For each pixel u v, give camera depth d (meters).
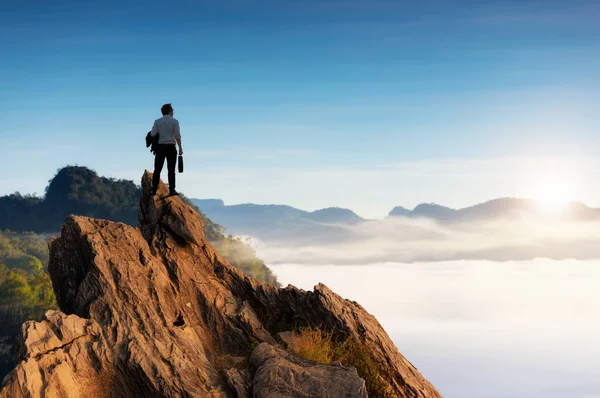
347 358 18.59
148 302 16.27
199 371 14.91
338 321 19.92
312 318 20.23
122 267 16.75
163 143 20.42
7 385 12.72
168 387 14.08
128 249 17.64
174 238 19.89
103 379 14.14
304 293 20.73
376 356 19.55
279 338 19.20
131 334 15.02
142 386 14.24
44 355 13.66
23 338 13.91
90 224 18.19
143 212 21.20
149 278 17.02
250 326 18.33
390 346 20.61
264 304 20.38
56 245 18.06
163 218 19.80
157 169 20.53
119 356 14.45
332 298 20.62
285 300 20.62
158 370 14.26
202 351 16.11
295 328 20.06
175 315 17.22
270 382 14.65
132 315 15.68
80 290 16.23
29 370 13.04
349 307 21.14
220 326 18.22
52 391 13.02
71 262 17.80
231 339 18.03
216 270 20.38
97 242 17.16
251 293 20.41
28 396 12.70
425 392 19.47
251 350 17.56
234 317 18.45
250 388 15.04
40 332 14.18
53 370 13.34
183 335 15.87
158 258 18.95
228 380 15.08
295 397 14.34
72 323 14.73
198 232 20.06
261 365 15.51
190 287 18.80
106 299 15.82
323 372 14.98
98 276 16.33
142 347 14.70
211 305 18.53
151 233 20.06
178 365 14.68
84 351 14.30
